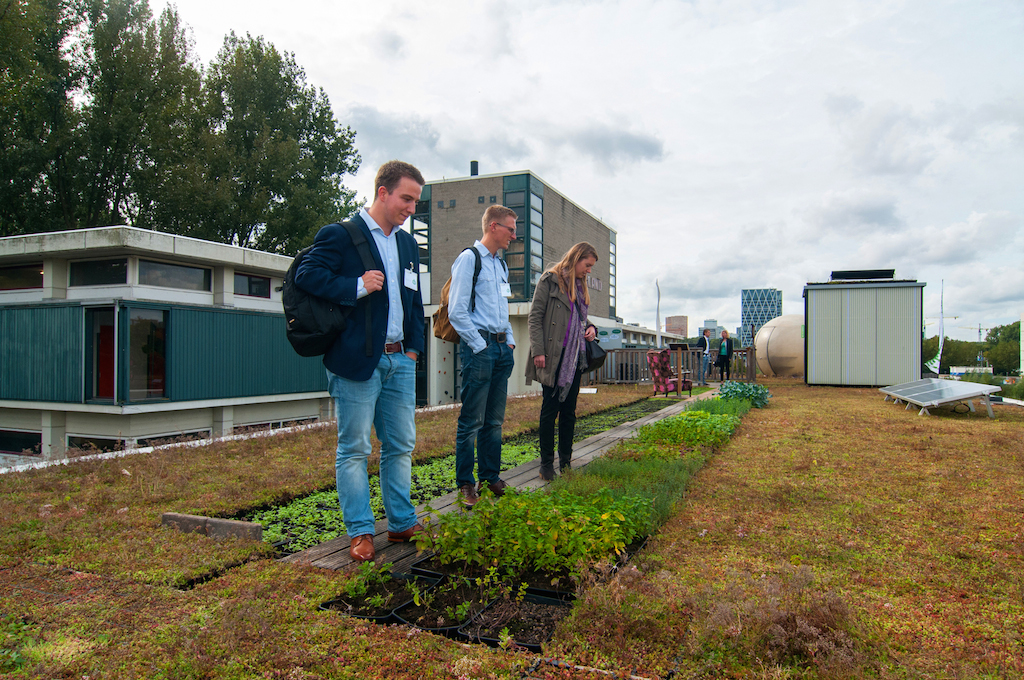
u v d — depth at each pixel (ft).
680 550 9.46
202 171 89.66
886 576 8.37
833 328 52.90
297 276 8.96
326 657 6.13
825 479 14.48
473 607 7.36
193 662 5.97
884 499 12.51
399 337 9.96
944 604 7.40
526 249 110.01
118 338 34.12
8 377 37.52
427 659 6.10
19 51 60.59
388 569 8.43
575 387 15.96
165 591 7.93
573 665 5.94
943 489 13.32
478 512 9.61
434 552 9.35
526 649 6.32
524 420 26.78
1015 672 5.80
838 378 52.75
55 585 8.14
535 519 9.09
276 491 13.74
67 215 82.64
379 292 9.48
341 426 9.53
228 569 8.92
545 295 15.46
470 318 12.48
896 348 51.34
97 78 85.05
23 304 37.24
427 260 117.80
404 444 10.13
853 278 54.44
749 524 10.76
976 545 9.58
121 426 34.94
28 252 35.88
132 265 35.37
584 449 19.92
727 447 19.35
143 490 13.73
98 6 84.89
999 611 7.22
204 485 14.52
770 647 6.12
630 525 9.82
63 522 11.05
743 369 64.69
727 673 5.79
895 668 5.88
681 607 7.09
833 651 5.87
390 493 10.11
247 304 42.57
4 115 73.56
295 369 45.39
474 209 114.62
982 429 23.40
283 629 6.78
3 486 14.37
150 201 90.74
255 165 96.73
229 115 102.22
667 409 34.30
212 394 38.83
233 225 93.97
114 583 8.21
